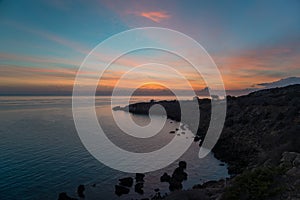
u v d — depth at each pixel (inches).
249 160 1409.9
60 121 3356.3
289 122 1695.4
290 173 516.4
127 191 1091.3
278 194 457.7
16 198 1061.8
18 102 7672.2
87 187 1163.3
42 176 1315.2
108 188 1146.0
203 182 1174.3
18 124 3075.8
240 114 2620.6
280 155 779.4
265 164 818.2
